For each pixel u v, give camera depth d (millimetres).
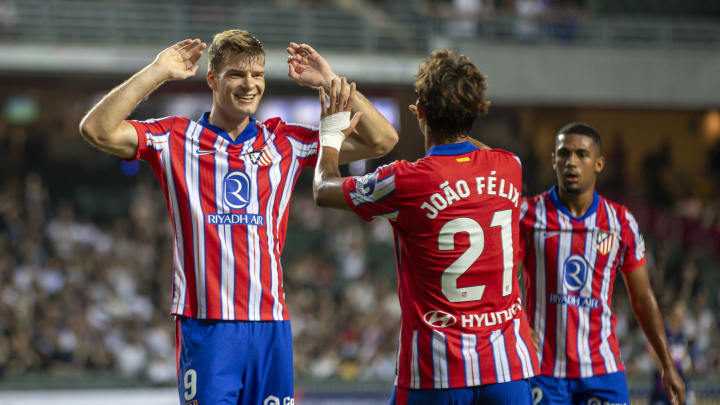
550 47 61844
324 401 36750
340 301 54031
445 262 11148
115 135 11336
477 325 11180
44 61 54125
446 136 11422
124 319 46156
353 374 44750
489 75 60969
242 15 58562
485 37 62375
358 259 57188
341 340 47062
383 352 45625
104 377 41125
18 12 55219
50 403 35719
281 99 65812
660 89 63156
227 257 11734
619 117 72375
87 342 43750
